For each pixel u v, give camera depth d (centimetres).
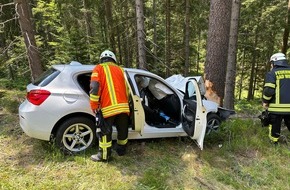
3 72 1345
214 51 721
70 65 432
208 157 428
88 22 1589
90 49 1368
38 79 425
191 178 376
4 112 626
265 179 383
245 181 379
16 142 454
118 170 381
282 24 1443
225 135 510
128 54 1806
